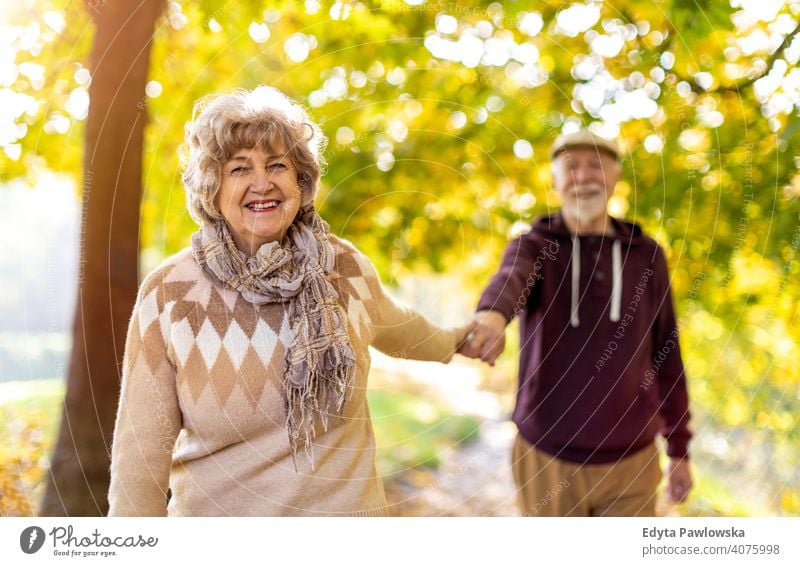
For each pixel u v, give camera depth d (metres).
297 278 1.53
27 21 2.54
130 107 2.44
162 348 1.50
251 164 1.47
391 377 6.15
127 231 2.45
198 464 1.58
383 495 1.77
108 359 2.43
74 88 2.63
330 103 3.25
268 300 1.52
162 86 2.94
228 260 1.50
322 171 1.83
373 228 3.57
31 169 2.70
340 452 1.59
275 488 1.56
